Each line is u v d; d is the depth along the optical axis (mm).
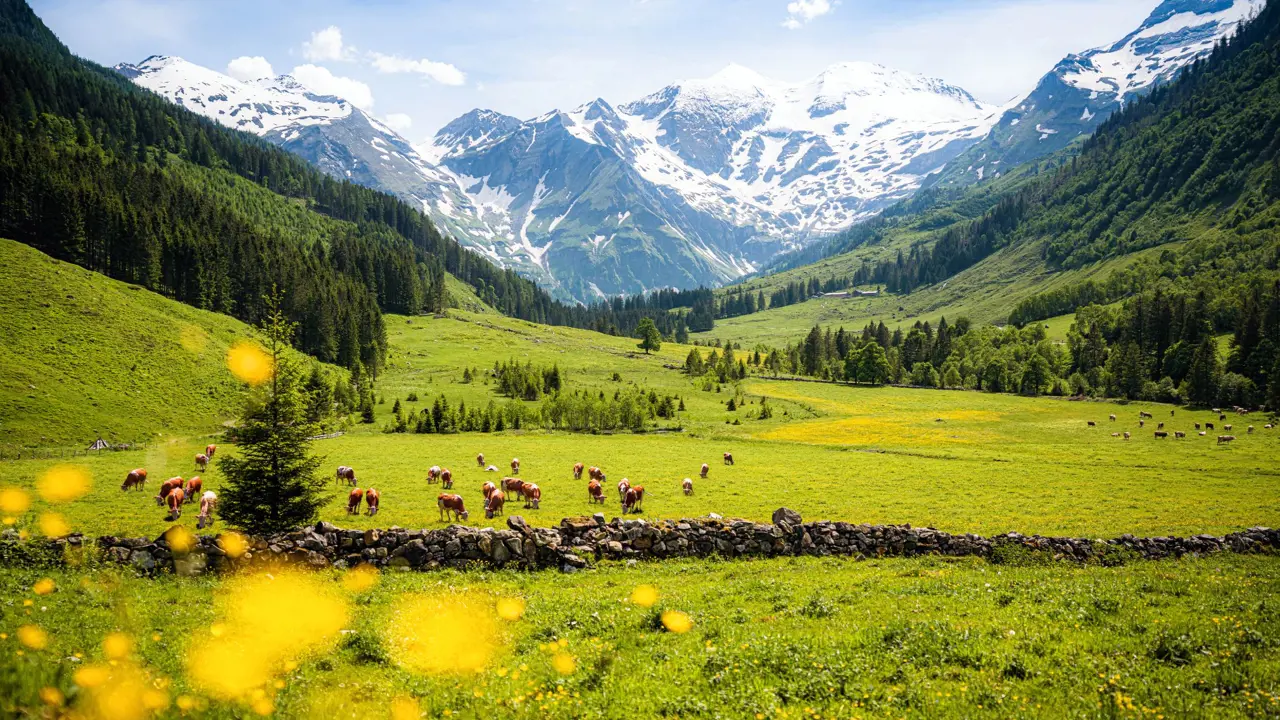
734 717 10641
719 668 12570
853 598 18734
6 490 42000
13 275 107938
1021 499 48406
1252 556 29594
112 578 18016
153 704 10250
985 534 36750
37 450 67375
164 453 70188
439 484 52719
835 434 104125
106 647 12578
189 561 20516
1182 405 135625
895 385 182500
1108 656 13086
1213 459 74875
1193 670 12258
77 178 169125
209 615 15773
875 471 64062
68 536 20406
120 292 124500
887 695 11375
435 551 22656
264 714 10508
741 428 110688
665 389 158375
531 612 16844
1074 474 62750
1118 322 191750
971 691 11562
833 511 42844
